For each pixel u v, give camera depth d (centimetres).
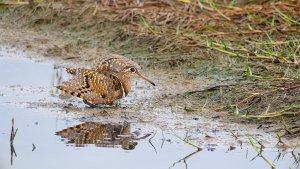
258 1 1627
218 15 1609
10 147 1120
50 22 1744
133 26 1631
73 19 1720
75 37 1664
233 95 1298
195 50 1510
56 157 1081
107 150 1110
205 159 1075
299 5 1565
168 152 1101
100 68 1297
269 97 1262
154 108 1277
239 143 1129
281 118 1205
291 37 1495
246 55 1459
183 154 1093
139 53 1541
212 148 1112
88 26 1683
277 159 1070
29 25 1759
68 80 1412
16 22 1780
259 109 1239
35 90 1374
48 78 1443
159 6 1678
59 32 1703
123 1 1725
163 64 1477
